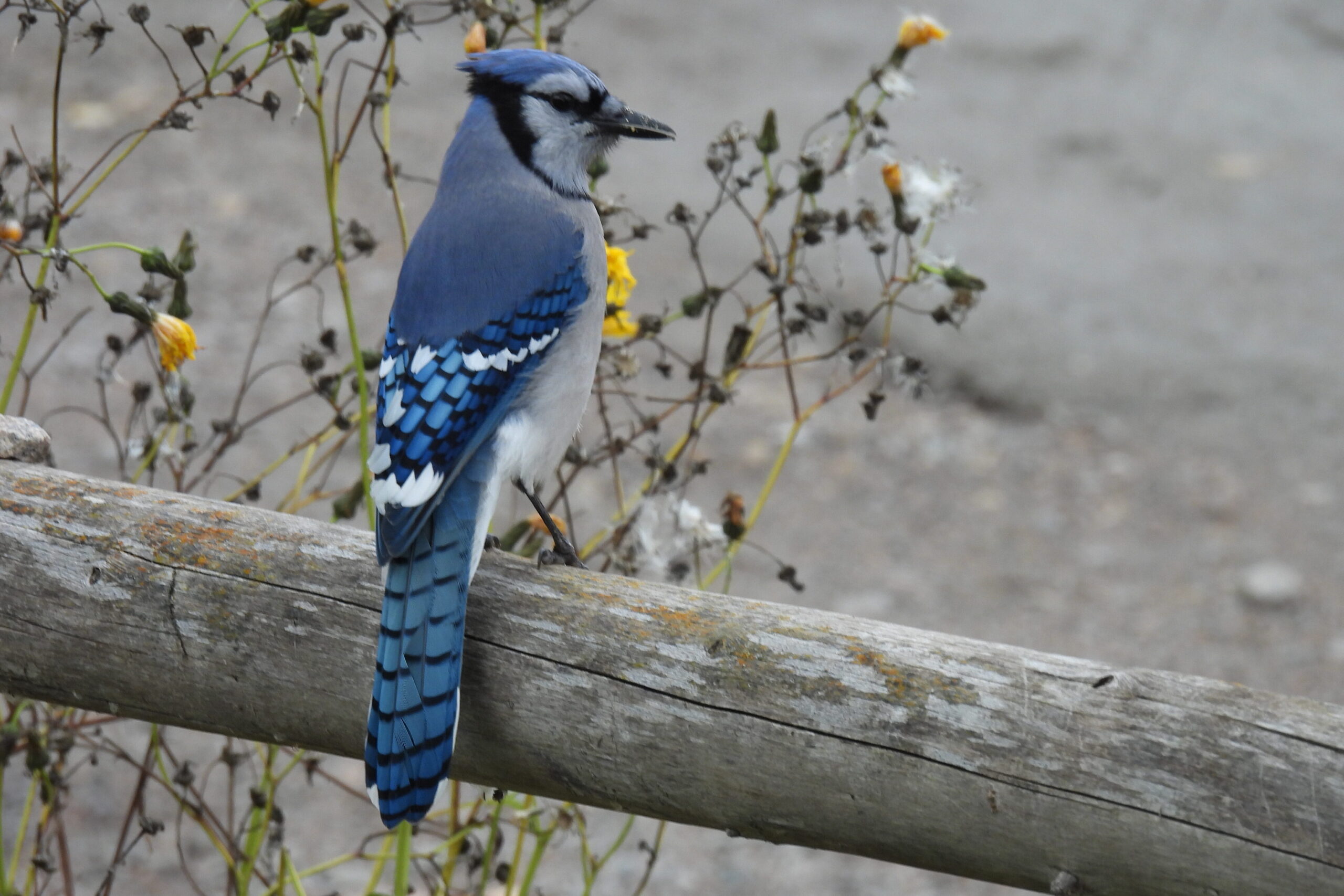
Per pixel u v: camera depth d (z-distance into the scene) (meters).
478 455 6.50
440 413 6.36
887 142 8.22
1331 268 19.45
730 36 25.83
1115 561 14.16
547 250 6.79
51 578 5.37
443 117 22.11
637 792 4.96
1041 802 4.41
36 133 20.42
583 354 6.92
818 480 15.30
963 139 22.50
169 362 6.48
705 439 15.80
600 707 4.93
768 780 4.74
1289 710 4.29
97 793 10.84
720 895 10.31
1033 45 25.66
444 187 7.12
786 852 10.85
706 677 4.80
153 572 5.30
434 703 4.91
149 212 18.97
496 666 5.06
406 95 22.73
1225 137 22.88
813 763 4.66
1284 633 13.10
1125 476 15.49
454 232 6.82
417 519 5.28
